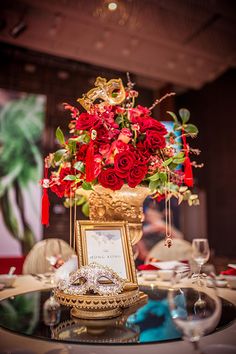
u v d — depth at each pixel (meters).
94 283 0.96
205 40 4.60
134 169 1.18
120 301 0.96
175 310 0.73
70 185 1.29
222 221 6.22
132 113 1.28
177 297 0.75
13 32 4.34
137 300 1.09
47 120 5.64
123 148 1.19
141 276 1.73
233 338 0.82
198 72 5.59
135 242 1.30
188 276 1.63
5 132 5.32
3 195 5.16
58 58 5.74
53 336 0.82
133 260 1.22
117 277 1.01
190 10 3.99
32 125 5.53
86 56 4.98
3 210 5.13
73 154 1.30
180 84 6.08
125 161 1.17
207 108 6.59
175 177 1.40
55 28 4.34
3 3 3.88
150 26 4.25
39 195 5.38
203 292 0.87
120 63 5.22
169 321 0.93
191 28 4.32
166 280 1.60
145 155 1.25
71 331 0.86
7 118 5.38
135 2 3.83
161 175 1.24
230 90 6.16
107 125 1.21
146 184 1.31
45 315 1.00
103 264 1.17
